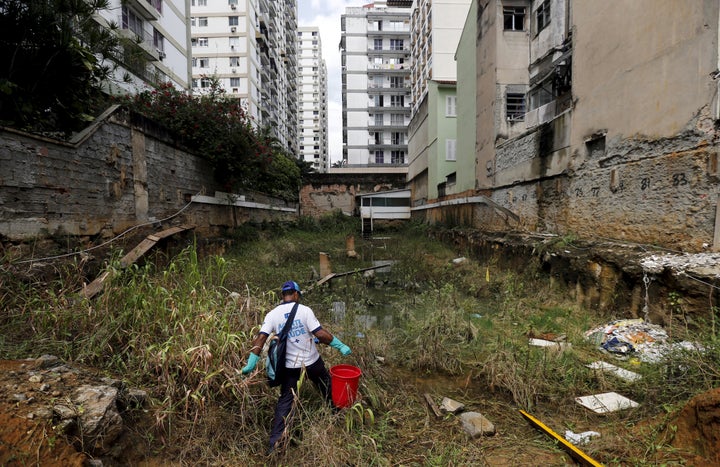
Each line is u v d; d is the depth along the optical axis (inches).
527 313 266.8
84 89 238.8
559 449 120.1
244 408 126.6
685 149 218.5
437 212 791.7
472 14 609.9
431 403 148.8
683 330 179.8
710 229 203.3
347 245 618.8
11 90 185.9
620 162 276.1
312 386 146.3
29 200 192.4
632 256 231.5
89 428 92.4
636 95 258.2
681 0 219.3
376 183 1194.0
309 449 112.3
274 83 1911.9
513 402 154.0
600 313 242.7
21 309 147.4
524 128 512.4
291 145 2402.8
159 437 110.2
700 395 109.0
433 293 323.0
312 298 329.1
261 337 124.7
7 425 84.6
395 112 1937.7
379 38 1936.5
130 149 288.2
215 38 1462.8
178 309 153.6
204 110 399.2
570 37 397.1
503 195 497.4
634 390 152.1
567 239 311.4
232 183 485.7
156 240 272.4
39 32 201.9
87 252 217.6
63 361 121.6
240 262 391.5
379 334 225.9
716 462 95.9
